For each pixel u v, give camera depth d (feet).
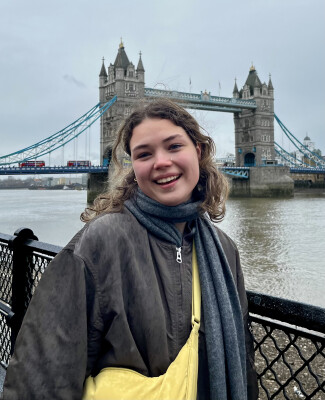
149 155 4.22
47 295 3.41
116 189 4.62
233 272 4.75
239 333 4.34
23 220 109.50
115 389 3.47
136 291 3.70
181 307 3.93
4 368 7.77
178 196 4.07
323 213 121.70
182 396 3.52
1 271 8.20
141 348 3.68
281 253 57.72
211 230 4.59
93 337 3.58
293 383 13.61
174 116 4.26
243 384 4.11
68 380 3.22
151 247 4.06
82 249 3.62
